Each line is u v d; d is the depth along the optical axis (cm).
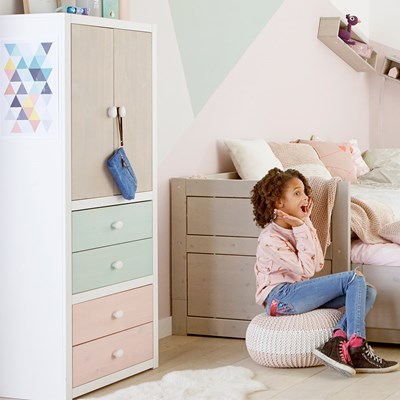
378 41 646
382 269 369
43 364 303
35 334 304
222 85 453
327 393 304
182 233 405
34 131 299
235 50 464
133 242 331
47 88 296
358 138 636
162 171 404
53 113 296
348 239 371
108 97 315
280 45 516
